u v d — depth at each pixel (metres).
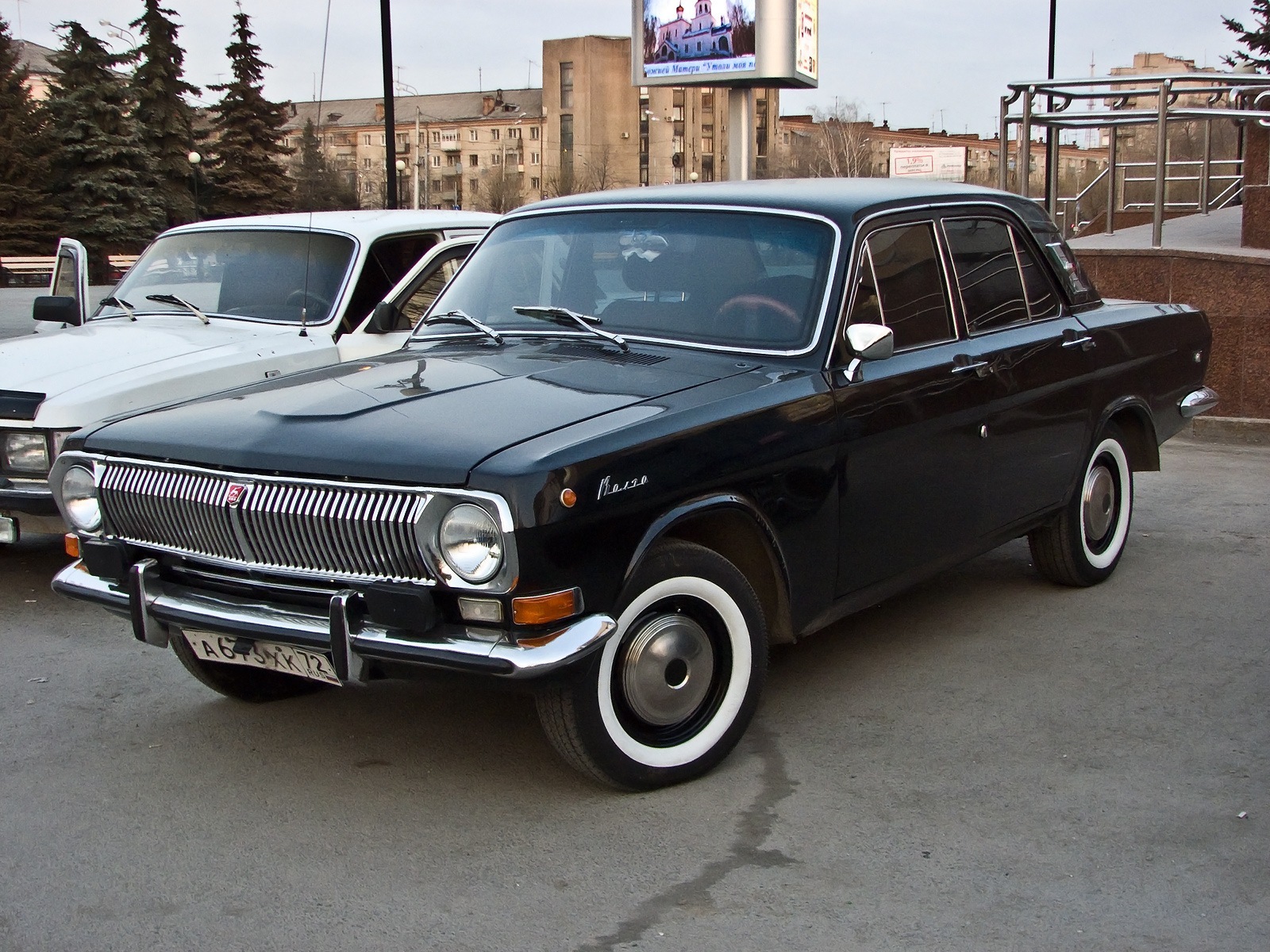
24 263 29.38
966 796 3.80
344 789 3.89
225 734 4.34
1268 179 12.58
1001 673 4.86
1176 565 6.37
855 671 4.89
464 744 4.22
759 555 4.09
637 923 3.11
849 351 4.28
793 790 3.84
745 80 23.34
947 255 4.90
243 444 3.65
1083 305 5.75
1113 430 5.93
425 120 130.75
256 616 3.59
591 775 3.71
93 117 46.84
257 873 3.38
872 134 87.81
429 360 4.37
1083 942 3.01
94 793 3.89
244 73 48.84
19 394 5.63
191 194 48.12
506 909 3.18
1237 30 35.00
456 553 3.30
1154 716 4.42
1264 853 3.43
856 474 4.25
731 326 4.35
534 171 125.69
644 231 4.73
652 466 3.54
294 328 6.71
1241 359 9.83
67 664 5.09
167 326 6.89
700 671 3.85
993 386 4.88
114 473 3.88
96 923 3.14
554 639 3.34
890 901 3.20
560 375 4.05
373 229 7.07
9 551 6.93
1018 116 12.30
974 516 4.91
